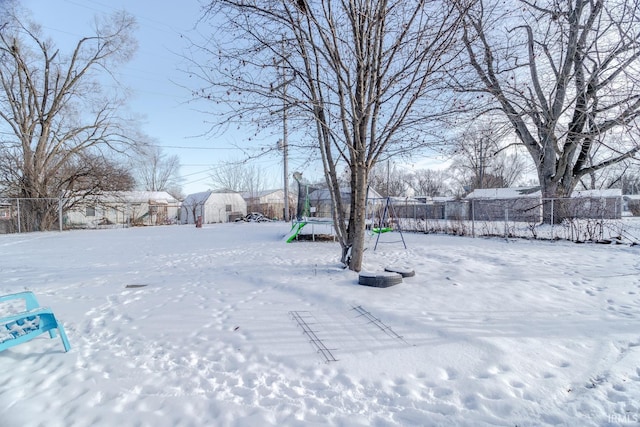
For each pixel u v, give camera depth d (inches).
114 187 916.6
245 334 139.3
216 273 262.4
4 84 767.7
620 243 384.8
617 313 157.5
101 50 852.6
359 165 239.6
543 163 561.9
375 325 146.8
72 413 87.4
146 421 84.4
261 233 668.1
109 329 147.4
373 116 232.4
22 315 119.1
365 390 98.4
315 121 237.8
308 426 82.4
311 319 155.6
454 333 134.0
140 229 844.0
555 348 121.0
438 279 221.0
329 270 256.5
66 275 263.3
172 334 140.5
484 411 87.7
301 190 534.0
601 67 187.8
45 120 818.8
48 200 796.6
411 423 83.9
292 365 113.1
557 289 198.2
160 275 260.2
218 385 101.5
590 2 219.8
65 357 120.2
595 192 922.1
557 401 91.1
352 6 207.6
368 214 725.9
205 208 1325.0
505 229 479.5
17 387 99.6
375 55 221.5
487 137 299.6
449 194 2119.8
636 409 86.5
